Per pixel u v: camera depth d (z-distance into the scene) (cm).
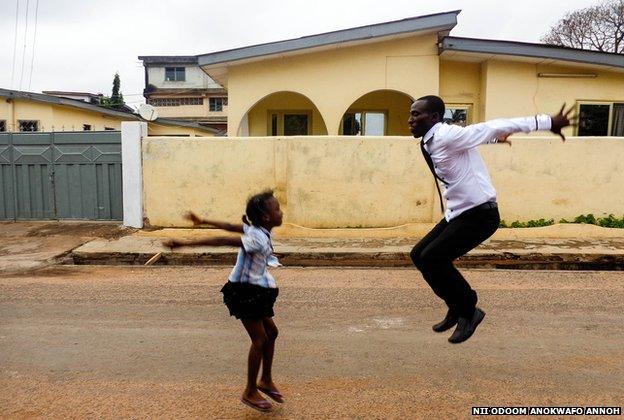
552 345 465
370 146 970
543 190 962
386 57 1248
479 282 683
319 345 468
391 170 972
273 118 1479
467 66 1297
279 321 534
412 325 520
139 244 891
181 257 836
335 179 977
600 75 1251
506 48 1177
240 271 338
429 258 369
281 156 979
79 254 847
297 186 982
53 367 426
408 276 723
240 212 995
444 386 387
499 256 802
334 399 368
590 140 952
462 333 367
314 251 836
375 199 978
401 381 396
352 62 1254
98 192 1062
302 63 1260
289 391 381
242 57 1226
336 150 971
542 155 955
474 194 355
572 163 955
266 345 351
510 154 955
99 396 375
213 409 356
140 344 474
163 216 1012
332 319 540
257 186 990
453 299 369
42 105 1923
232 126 1295
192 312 567
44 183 1077
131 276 733
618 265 801
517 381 394
